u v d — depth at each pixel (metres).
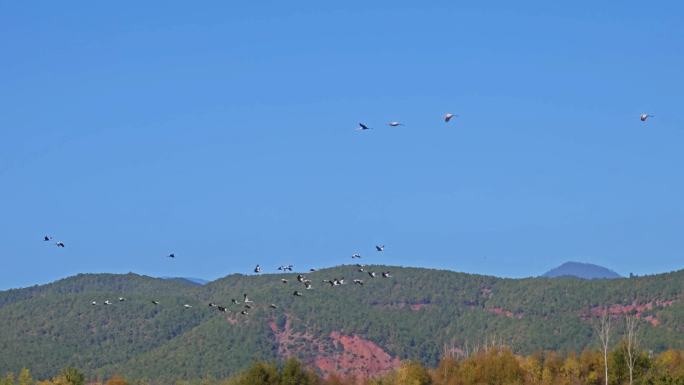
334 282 196.25
